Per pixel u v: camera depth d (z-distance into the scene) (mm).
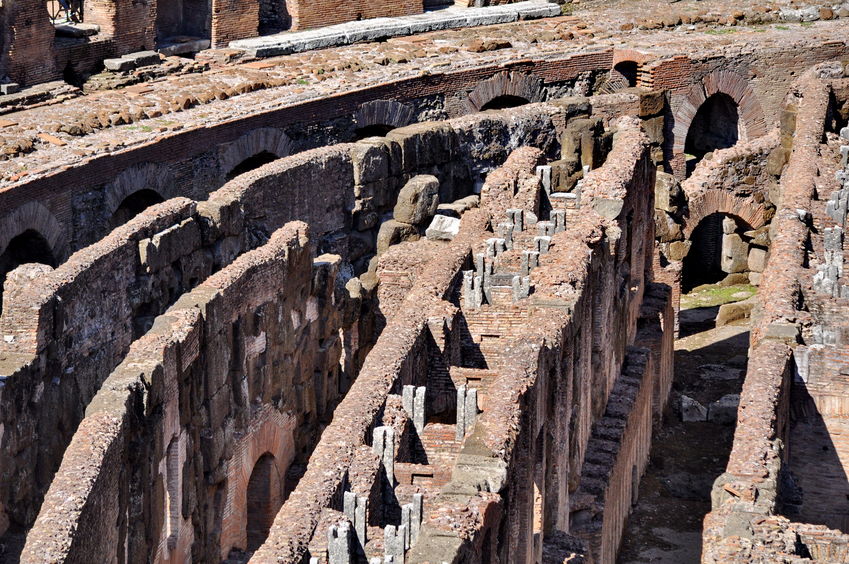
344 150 98188
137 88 101188
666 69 118375
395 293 88562
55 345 72875
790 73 122375
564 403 73500
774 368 68562
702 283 116875
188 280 83688
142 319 80250
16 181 85500
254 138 99938
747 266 116000
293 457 82250
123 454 64188
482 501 57719
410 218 97250
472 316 76625
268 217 91688
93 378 76125
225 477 74438
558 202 94625
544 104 111438
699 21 126062
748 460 60312
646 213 100438
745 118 122250
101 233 90938
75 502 58594
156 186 93812
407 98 109688
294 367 81562
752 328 77062
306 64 109125
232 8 112188
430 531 55250
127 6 104938
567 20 124625
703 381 101812
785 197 89750
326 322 84375
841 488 72500
